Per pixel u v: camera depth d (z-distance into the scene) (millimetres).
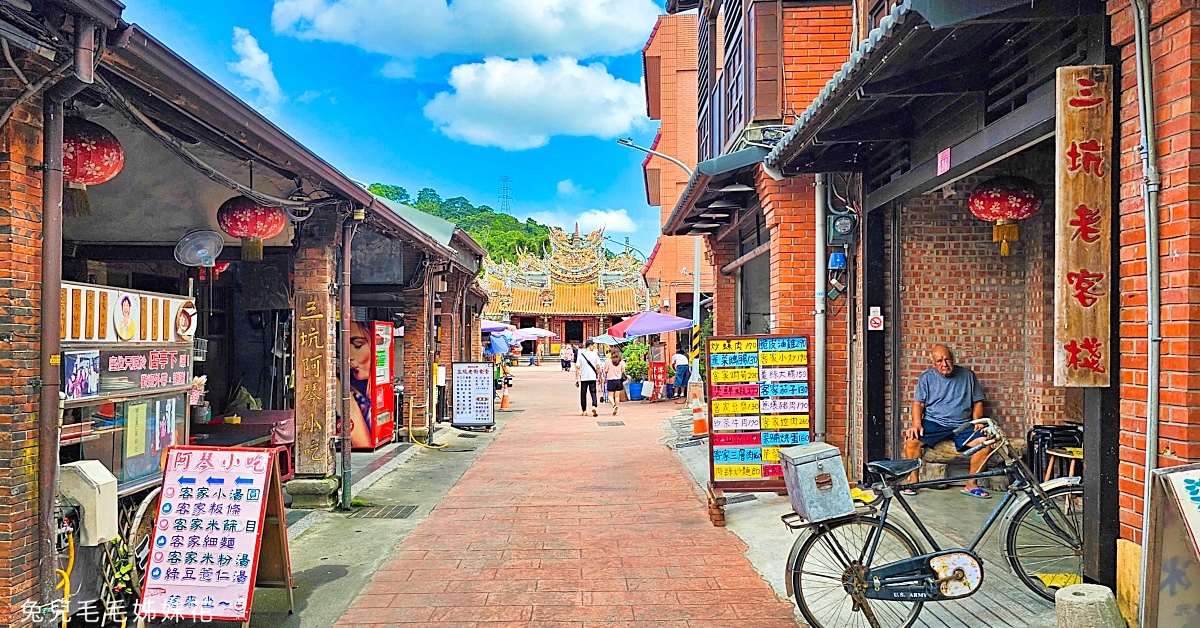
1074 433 7090
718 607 5141
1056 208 3902
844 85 5176
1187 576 3365
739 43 9836
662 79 27438
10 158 3766
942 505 7113
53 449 3963
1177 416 3498
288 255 10023
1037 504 4781
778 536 6707
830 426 8289
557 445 13664
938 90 5195
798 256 8367
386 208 8781
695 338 20766
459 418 15656
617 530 7250
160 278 10516
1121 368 3857
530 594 5457
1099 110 3838
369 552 6586
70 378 4414
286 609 5191
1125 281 3820
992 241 7926
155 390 5309
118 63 4062
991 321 7941
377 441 12148
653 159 27766
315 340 8156
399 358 13766
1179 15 3479
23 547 3816
